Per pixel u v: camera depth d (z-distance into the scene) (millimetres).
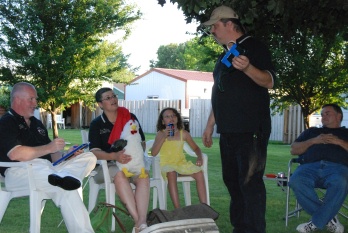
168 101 24375
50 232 4738
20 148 4121
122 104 25875
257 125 3715
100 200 6375
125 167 4594
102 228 4180
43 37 11648
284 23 5246
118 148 4609
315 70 10711
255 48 3691
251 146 3721
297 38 10164
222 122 3799
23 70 11523
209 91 32406
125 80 15000
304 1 4930
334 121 5383
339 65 10992
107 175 4609
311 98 11508
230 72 3740
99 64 13242
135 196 4586
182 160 5344
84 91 12703
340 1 4742
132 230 4512
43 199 4125
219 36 3834
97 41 12242
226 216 5547
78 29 11727
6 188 4211
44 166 4184
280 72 10812
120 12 12719
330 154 5102
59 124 27609
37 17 11336
